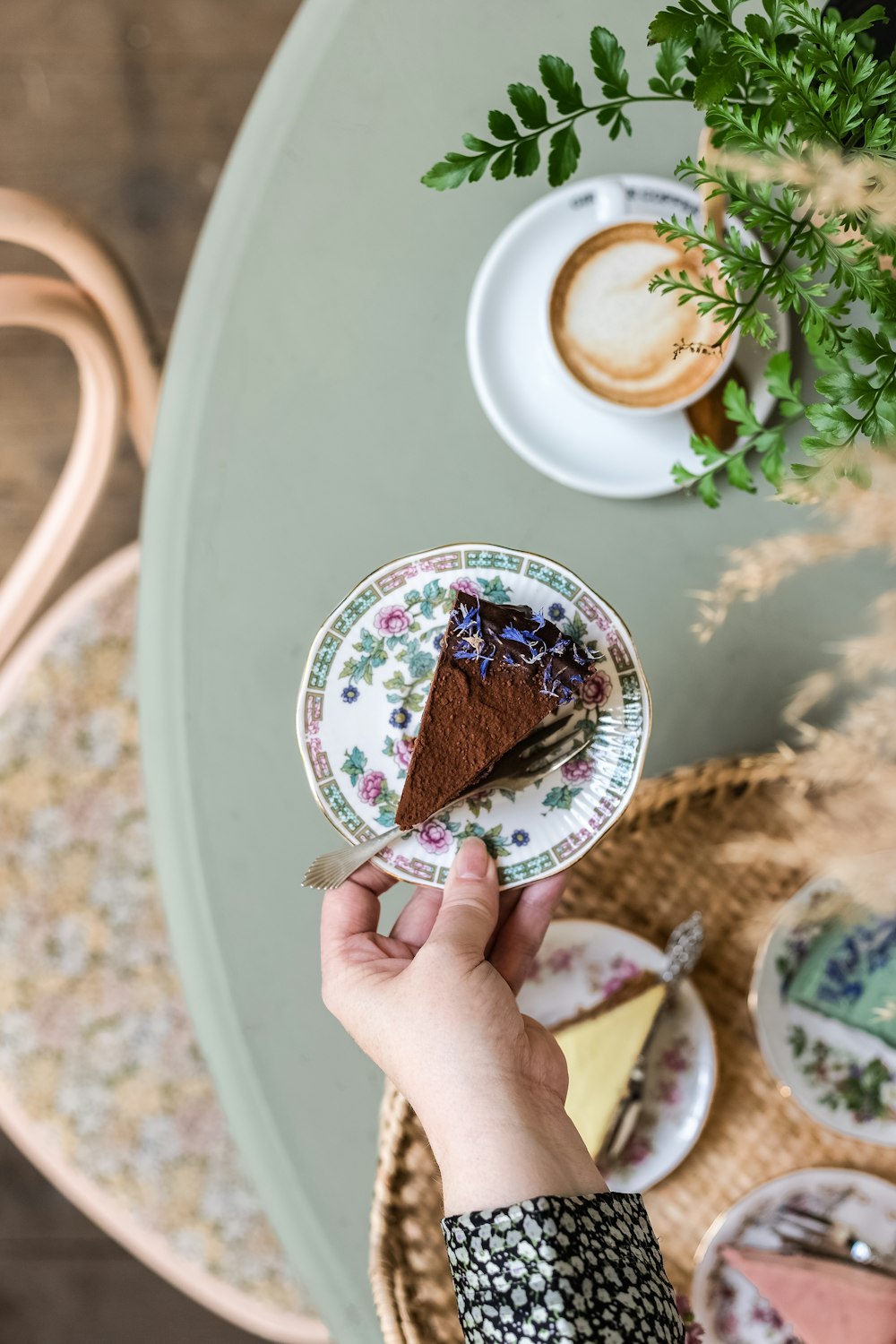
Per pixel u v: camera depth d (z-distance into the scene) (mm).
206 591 868
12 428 1516
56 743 1094
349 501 875
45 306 931
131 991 1083
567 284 848
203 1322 1431
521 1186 682
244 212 884
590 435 866
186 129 1527
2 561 1505
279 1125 848
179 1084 1079
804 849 743
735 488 874
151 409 1031
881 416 665
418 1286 813
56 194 1522
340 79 892
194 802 858
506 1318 666
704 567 877
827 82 660
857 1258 850
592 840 789
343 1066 854
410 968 748
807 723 872
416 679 798
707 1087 856
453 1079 715
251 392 876
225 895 855
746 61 667
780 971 859
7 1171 1450
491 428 880
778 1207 853
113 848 1091
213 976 852
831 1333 827
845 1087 855
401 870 785
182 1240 1064
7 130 1526
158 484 875
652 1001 854
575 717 798
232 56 1528
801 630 874
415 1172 815
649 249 846
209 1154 1073
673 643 875
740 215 825
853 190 626
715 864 864
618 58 714
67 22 1523
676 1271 856
